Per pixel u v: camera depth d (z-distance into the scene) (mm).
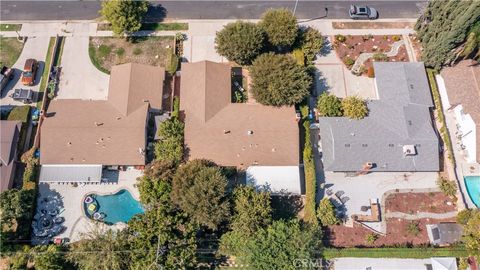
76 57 82188
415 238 71375
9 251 65312
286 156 72375
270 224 67312
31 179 70312
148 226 64188
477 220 66312
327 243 70562
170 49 82750
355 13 87438
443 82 80375
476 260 68125
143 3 82750
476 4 67688
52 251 64250
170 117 75875
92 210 70750
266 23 80438
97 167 71188
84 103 74750
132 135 71625
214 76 77062
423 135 75000
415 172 75812
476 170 76250
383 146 74125
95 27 85250
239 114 74562
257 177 71625
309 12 88875
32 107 77375
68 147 70812
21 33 83688
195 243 64938
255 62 76562
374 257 68312
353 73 82938
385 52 85438
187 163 69750
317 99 80312
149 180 69125
